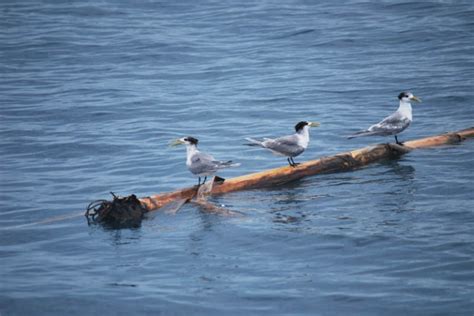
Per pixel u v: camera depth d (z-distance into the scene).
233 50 34.66
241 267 15.33
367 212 17.64
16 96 29.34
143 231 17.25
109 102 28.34
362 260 15.31
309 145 23.06
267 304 13.86
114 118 26.72
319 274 14.84
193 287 14.62
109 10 41.75
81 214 18.44
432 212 17.42
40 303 14.19
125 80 31.12
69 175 21.50
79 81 31.08
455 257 15.12
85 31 38.06
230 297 14.16
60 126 26.02
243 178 19.36
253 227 17.03
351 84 29.14
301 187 19.34
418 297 13.73
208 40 36.16
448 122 24.62
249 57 33.53
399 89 28.23
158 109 27.41
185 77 31.31
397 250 15.59
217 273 15.13
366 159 20.70
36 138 24.81
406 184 19.17
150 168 21.78
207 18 39.84
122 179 21.02
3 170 22.06
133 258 15.97
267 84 29.78
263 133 24.52
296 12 39.84
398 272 14.70
